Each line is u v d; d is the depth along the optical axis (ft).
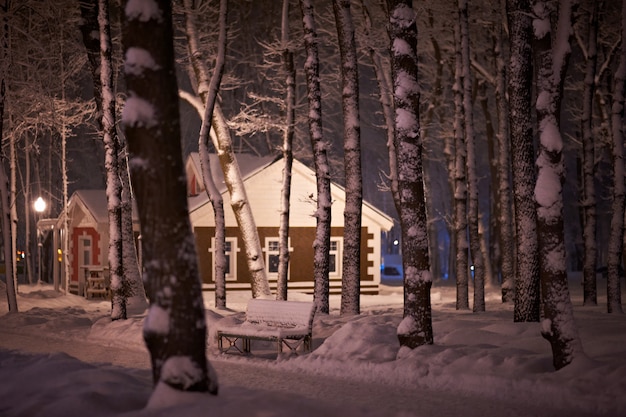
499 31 109.50
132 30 27.32
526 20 60.85
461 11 89.71
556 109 40.81
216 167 130.62
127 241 100.63
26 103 98.58
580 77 134.82
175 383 26.63
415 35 48.49
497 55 109.40
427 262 47.09
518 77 61.00
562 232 39.52
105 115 71.20
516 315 62.13
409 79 47.93
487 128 143.33
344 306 73.72
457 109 91.61
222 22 86.07
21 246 205.87
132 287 100.42
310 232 128.16
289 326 53.67
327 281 75.92
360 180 74.43
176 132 27.37
